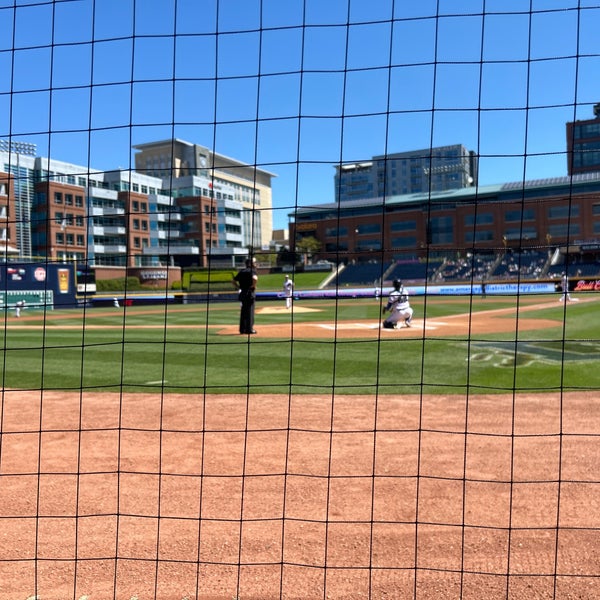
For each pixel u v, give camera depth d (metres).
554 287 40.88
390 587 2.89
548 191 58.12
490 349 11.41
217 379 8.64
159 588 2.92
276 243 101.25
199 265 48.91
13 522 3.73
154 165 85.06
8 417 6.53
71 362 10.68
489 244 62.06
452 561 3.15
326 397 7.29
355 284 60.16
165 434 5.74
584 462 4.70
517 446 5.15
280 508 3.88
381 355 10.81
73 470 4.71
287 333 15.65
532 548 3.28
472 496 4.04
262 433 5.72
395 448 5.14
